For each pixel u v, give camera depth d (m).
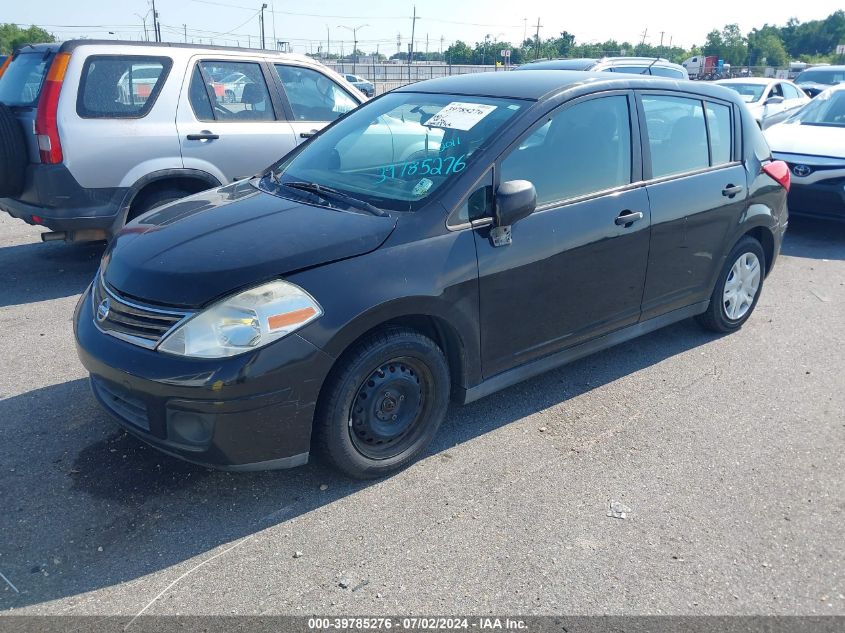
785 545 2.94
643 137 4.11
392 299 3.01
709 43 93.88
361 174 3.70
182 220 3.40
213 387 2.72
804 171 7.70
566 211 3.67
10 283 5.94
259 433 2.85
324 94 7.04
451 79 4.37
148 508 3.05
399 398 3.26
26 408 3.84
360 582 2.67
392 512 3.08
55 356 4.52
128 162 5.64
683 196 4.27
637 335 4.36
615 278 3.99
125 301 2.95
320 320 2.86
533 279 3.56
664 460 3.54
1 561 2.72
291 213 3.32
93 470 3.30
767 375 4.52
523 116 3.58
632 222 3.96
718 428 3.86
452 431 3.75
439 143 3.65
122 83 5.65
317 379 2.89
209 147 6.06
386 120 4.07
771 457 3.59
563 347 3.91
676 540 2.95
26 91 5.71
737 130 4.80
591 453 3.58
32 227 7.84
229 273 2.84
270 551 2.82
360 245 3.04
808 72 20.42
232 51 6.34
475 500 3.18
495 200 3.31
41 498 3.09
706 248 4.55
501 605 2.58
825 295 6.14
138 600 2.56
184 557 2.78
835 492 3.31
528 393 4.19
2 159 5.36
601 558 2.83
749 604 2.62
